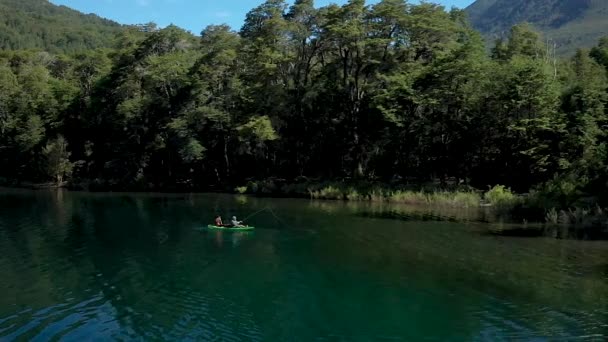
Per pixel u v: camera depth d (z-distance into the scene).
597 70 58.66
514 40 82.69
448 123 53.97
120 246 28.69
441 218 38.66
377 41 56.59
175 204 49.75
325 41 62.34
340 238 30.84
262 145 66.31
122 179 70.75
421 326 16.64
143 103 69.50
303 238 30.95
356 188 55.72
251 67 65.56
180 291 20.30
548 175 45.84
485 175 54.03
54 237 31.42
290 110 65.50
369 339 15.61
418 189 53.09
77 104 81.31
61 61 103.94
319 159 67.12
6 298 19.30
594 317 17.06
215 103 66.88
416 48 60.88
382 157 60.69
